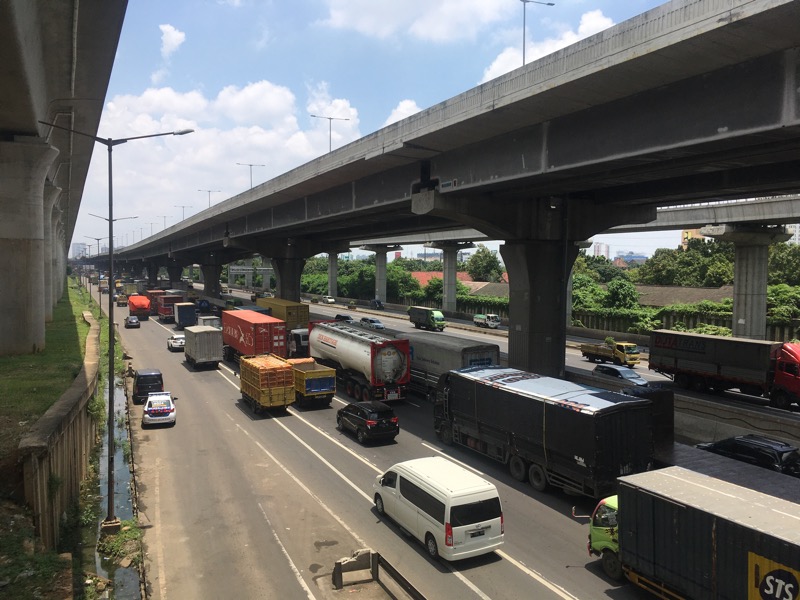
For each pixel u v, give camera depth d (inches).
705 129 677.3
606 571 569.6
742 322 1968.5
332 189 1665.8
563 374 1314.0
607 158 804.0
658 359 1414.9
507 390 831.1
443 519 573.0
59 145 1445.6
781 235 1934.1
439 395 1005.2
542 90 764.0
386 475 688.4
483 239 3144.7
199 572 565.3
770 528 426.9
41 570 440.5
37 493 561.9
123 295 4160.9
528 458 797.2
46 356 1148.5
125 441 1015.6
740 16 541.0
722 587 448.5
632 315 2605.8
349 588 531.5
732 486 528.4
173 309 3009.4
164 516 698.2
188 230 3358.8
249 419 1157.7
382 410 986.1
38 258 1179.9
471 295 3772.1
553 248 1294.3
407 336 1390.3
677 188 1110.4
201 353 1685.5
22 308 1165.1
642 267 3934.5
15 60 711.7
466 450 956.6
